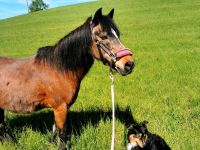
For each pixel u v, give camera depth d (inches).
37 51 101.7
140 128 91.3
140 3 874.8
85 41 96.7
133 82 187.8
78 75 99.5
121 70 92.7
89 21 97.7
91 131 110.7
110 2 982.4
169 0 866.1
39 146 104.3
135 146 91.1
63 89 97.8
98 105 143.6
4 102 100.9
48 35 522.9
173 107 140.5
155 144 90.4
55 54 98.3
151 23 532.4
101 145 104.6
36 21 789.2
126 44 352.8
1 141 109.8
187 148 99.3
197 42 329.4
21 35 560.1
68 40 97.4
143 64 238.2
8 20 912.9
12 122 125.3
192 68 211.6
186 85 177.2
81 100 154.6
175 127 113.9
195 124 118.4
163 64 233.5
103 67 243.3
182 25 476.4
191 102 145.5
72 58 97.3
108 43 93.7
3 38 538.9
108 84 189.2
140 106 142.5
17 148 104.6
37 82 97.9
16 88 98.7
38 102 99.5
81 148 102.3
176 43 333.7
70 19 737.6
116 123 121.6
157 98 153.9
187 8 688.4
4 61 104.0
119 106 140.6
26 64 101.1
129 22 569.3
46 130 118.2
